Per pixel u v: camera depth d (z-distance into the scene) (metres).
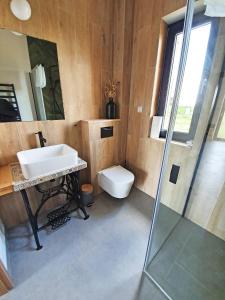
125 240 1.48
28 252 1.35
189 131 1.56
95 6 1.61
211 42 1.25
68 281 1.14
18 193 1.57
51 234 1.53
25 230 1.57
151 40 1.63
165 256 1.33
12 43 1.26
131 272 1.21
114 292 1.08
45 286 1.11
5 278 1.04
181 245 1.43
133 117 2.09
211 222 1.52
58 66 1.54
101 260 1.29
